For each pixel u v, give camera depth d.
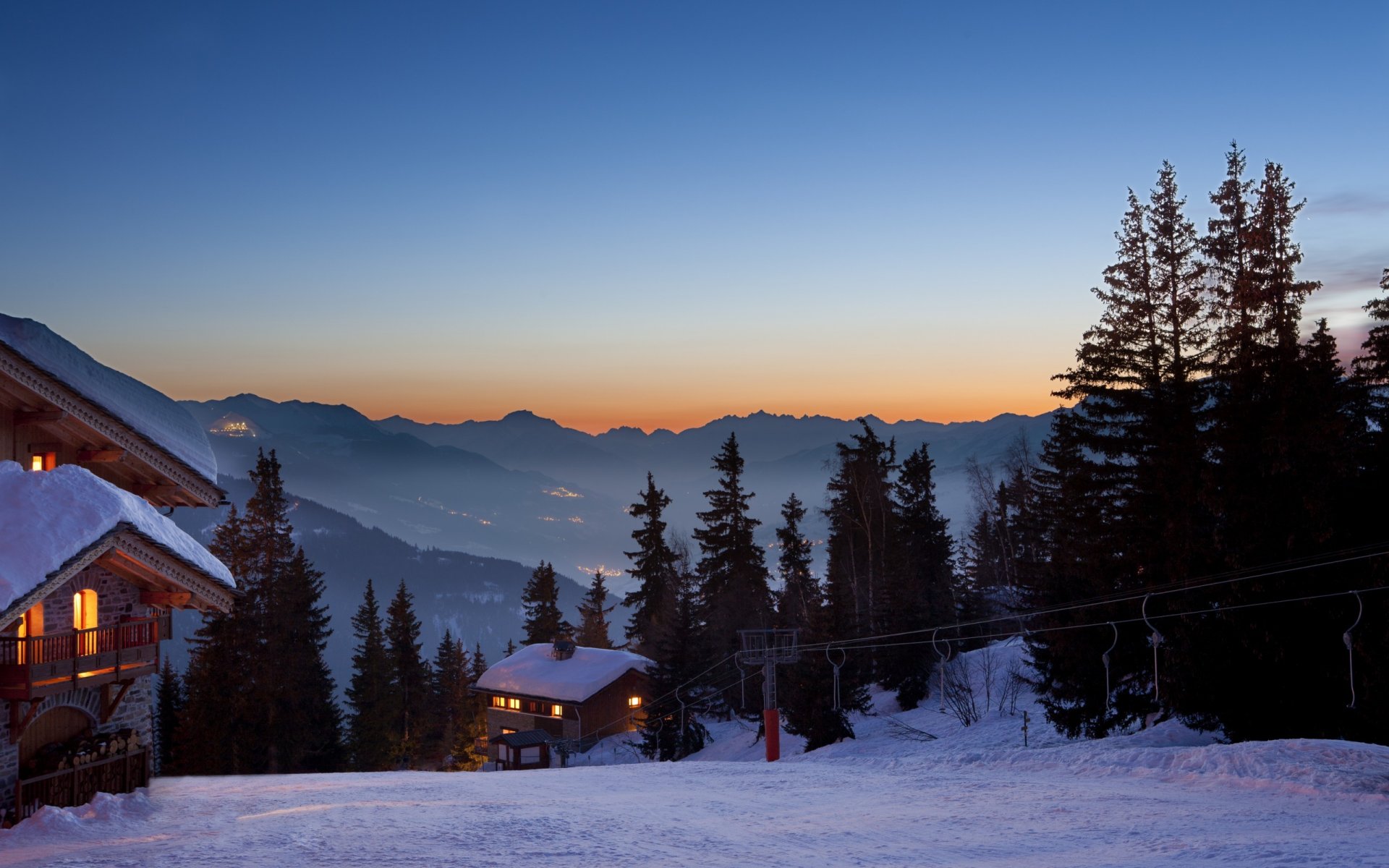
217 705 55.38
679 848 16.12
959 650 63.31
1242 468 33.22
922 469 82.38
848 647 54.94
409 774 33.94
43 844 17.25
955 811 20.47
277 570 59.72
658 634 87.00
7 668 19.72
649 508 94.94
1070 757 28.27
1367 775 22.02
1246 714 31.42
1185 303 38.34
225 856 15.18
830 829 18.28
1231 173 37.78
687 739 62.75
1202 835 16.56
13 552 19.55
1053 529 45.41
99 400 26.47
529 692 75.81
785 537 86.38
